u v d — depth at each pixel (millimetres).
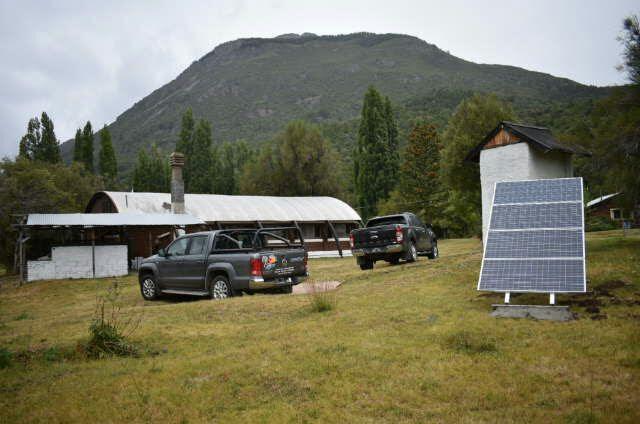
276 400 4840
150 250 26141
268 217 31891
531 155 15203
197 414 4613
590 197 34312
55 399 5199
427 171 53969
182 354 6691
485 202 16234
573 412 4145
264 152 56562
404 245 16297
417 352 5992
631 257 10969
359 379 5223
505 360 5523
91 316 10242
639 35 11766
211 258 11852
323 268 20375
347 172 73812
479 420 4152
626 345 5652
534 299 8352
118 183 67312
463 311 7992
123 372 5973
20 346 7539
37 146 59656
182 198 28094
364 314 8312
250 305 9797
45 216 22578
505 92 179500
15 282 21859
